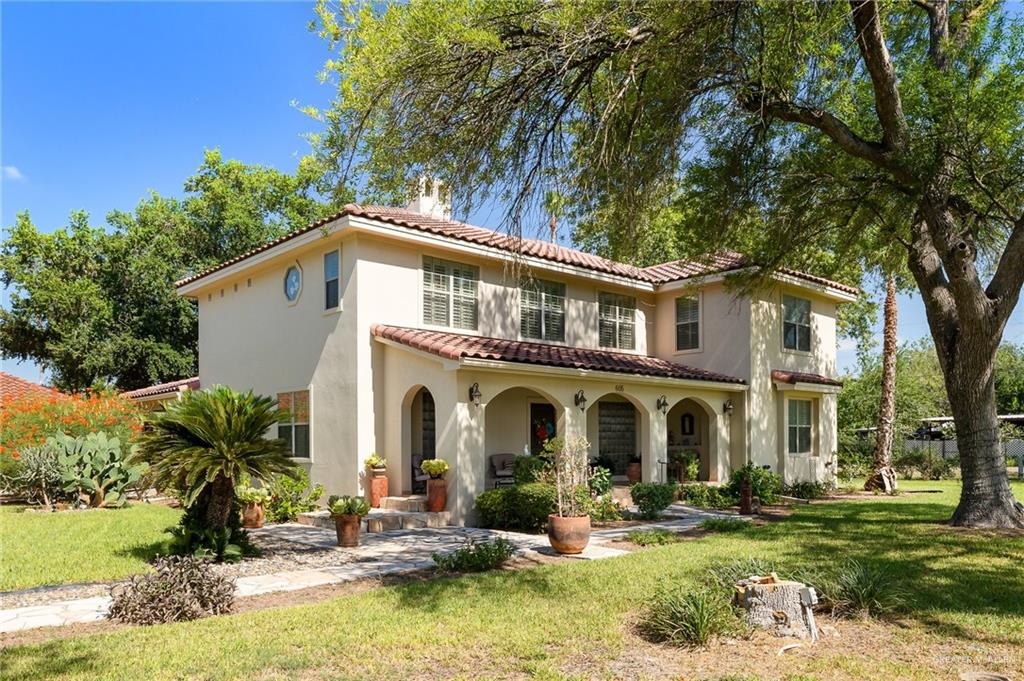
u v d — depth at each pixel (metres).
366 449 13.84
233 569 9.13
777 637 5.96
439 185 9.33
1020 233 11.83
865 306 28.44
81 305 28.70
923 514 13.91
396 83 8.16
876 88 11.38
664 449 17.12
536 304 17.31
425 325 14.97
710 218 12.62
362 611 6.82
